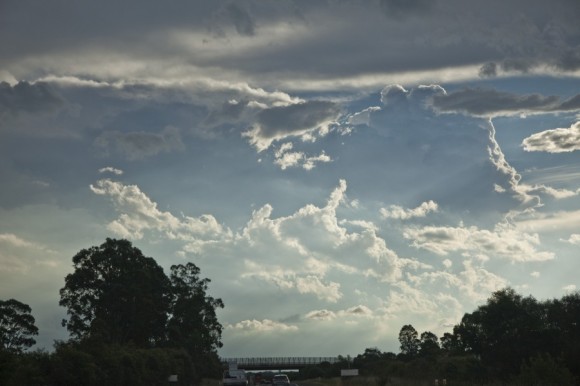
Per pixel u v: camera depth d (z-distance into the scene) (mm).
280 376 91375
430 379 79875
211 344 118875
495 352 81000
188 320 115688
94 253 100188
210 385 107062
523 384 63625
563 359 69438
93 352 69500
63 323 99500
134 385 74438
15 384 57531
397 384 82875
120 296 98875
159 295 110250
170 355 92250
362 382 90375
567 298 85250
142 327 101938
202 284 118438
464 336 83750
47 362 61750
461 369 82125
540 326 81562
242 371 92750
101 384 67688
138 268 101875
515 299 85438
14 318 84375
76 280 99250
